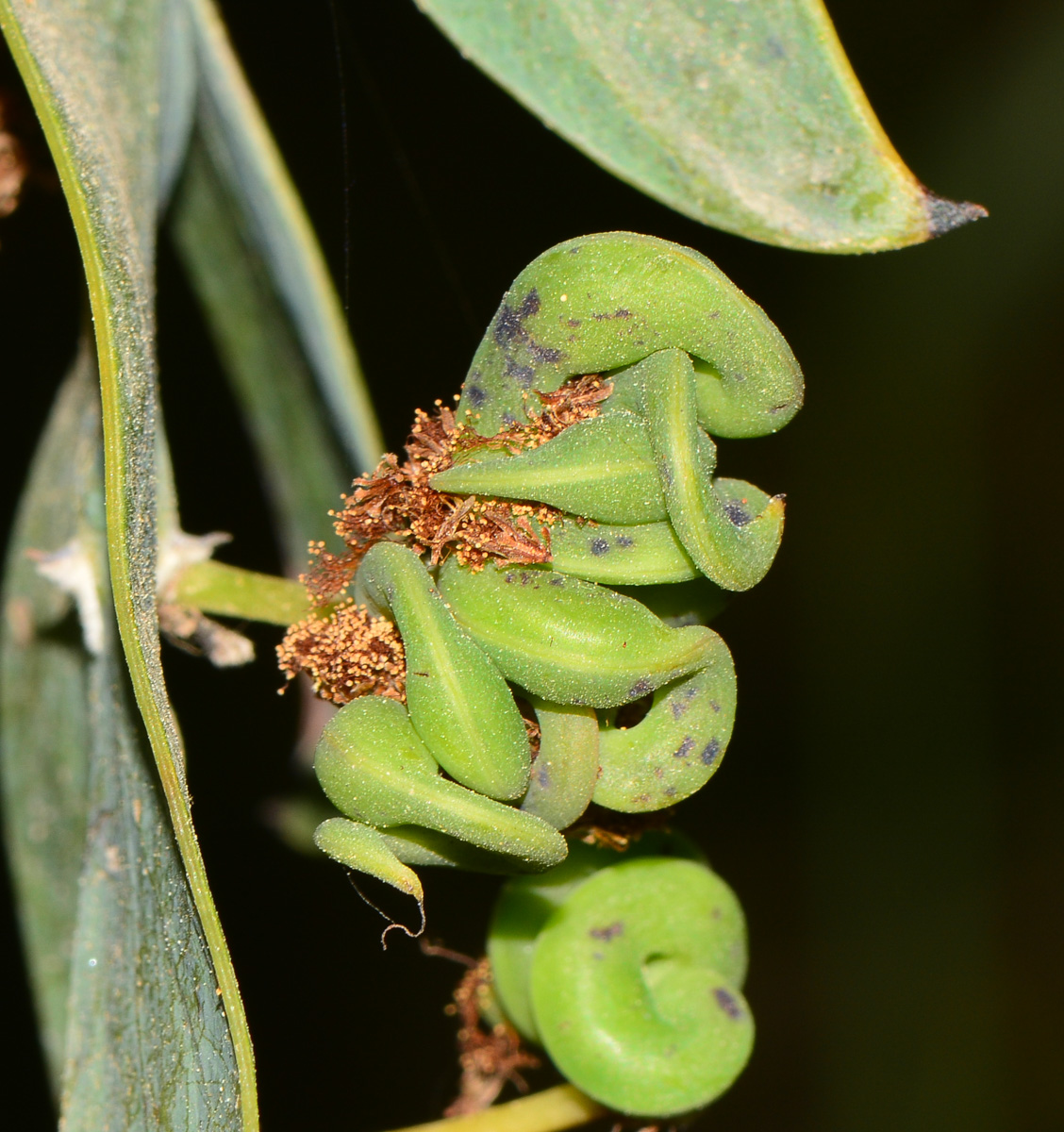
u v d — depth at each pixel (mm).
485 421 229
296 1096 368
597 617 224
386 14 314
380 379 318
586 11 244
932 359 416
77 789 276
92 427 260
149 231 249
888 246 241
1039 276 398
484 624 224
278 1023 366
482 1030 267
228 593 252
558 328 226
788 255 403
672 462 222
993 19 379
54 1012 275
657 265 224
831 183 241
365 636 229
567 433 225
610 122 244
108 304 224
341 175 316
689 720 228
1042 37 375
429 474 228
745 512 228
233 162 258
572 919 242
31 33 239
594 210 334
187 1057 233
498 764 223
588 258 225
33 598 274
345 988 370
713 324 224
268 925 361
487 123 324
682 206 243
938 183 392
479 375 229
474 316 323
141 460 231
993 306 406
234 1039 221
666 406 223
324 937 366
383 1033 372
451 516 225
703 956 243
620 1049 240
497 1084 260
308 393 268
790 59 241
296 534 282
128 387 227
